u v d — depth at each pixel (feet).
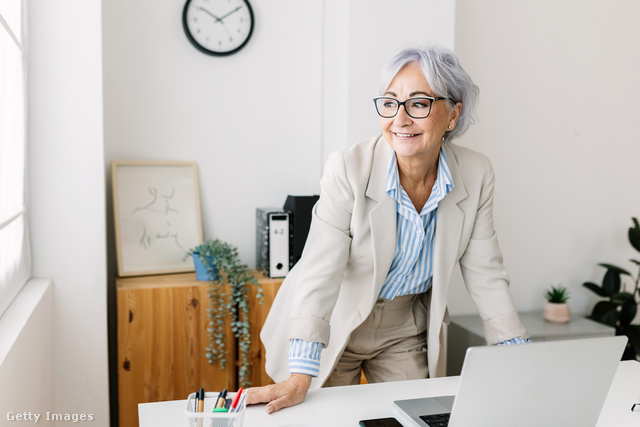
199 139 9.75
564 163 11.46
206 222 9.91
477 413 3.53
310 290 5.14
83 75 7.93
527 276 11.48
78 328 8.14
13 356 5.01
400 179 5.48
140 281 8.87
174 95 9.57
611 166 11.79
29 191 7.86
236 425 3.57
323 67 10.11
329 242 5.31
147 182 9.41
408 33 9.55
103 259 8.15
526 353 3.47
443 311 5.67
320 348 4.97
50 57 7.82
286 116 10.08
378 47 9.50
